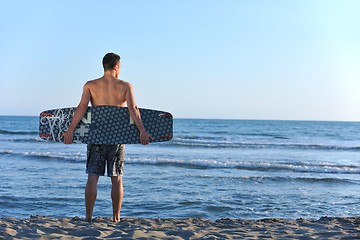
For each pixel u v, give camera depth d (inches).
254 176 572.1
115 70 188.7
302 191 456.4
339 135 2132.1
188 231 170.1
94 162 186.7
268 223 241.3
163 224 224.8
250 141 1503.4
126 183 483.2
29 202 362.9
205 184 487.5
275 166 698.8
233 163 710.5
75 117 181.6
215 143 1344.7
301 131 2516.0
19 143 1230.9
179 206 359.6
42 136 186.2
